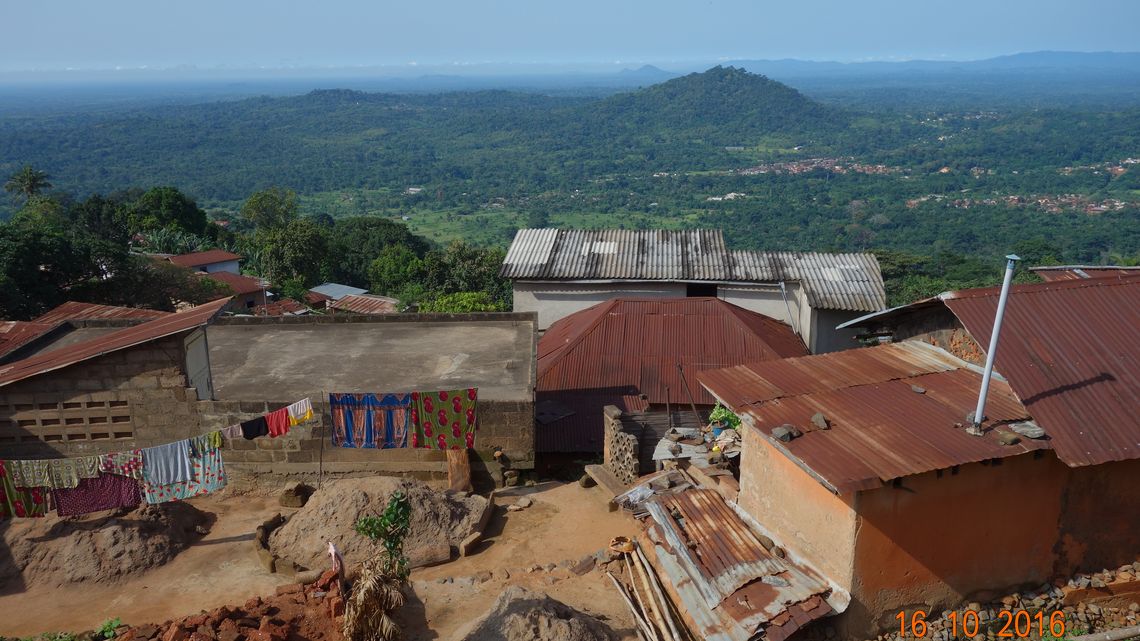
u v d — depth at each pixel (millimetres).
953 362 11719
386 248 64938
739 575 9977
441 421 14648
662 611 10367
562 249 26312
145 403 14930
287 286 53156
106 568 11820
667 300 22406
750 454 11219
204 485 12844
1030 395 9875
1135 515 10328
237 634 9305
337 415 14422
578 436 18016
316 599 10422
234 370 18062
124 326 20000
